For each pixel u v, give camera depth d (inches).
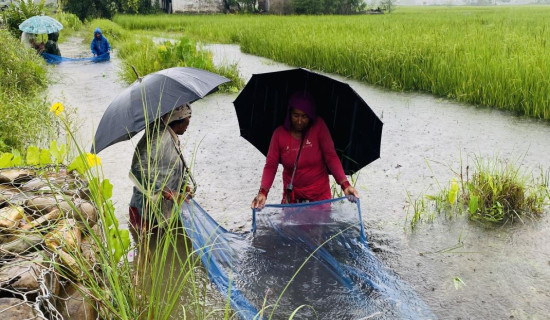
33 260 80.7
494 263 134.3
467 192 180.1
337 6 1786.4
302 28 749.3
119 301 85.7
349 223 143.0
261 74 140.5
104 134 132.0
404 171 207.2
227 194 189.0
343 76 449.1
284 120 155.3
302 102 139.1
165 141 137.1
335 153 148.4
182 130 144.3
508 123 275.7
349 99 141.9
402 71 388.8
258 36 676.7
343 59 463.2
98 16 1560.0
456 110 310.3
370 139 146.9
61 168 129.2
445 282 125.6
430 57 392.2
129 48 618.5
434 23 888.3
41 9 771.4
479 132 259.0
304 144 147.0
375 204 175.5
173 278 124.2
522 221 158.7
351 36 558.6
